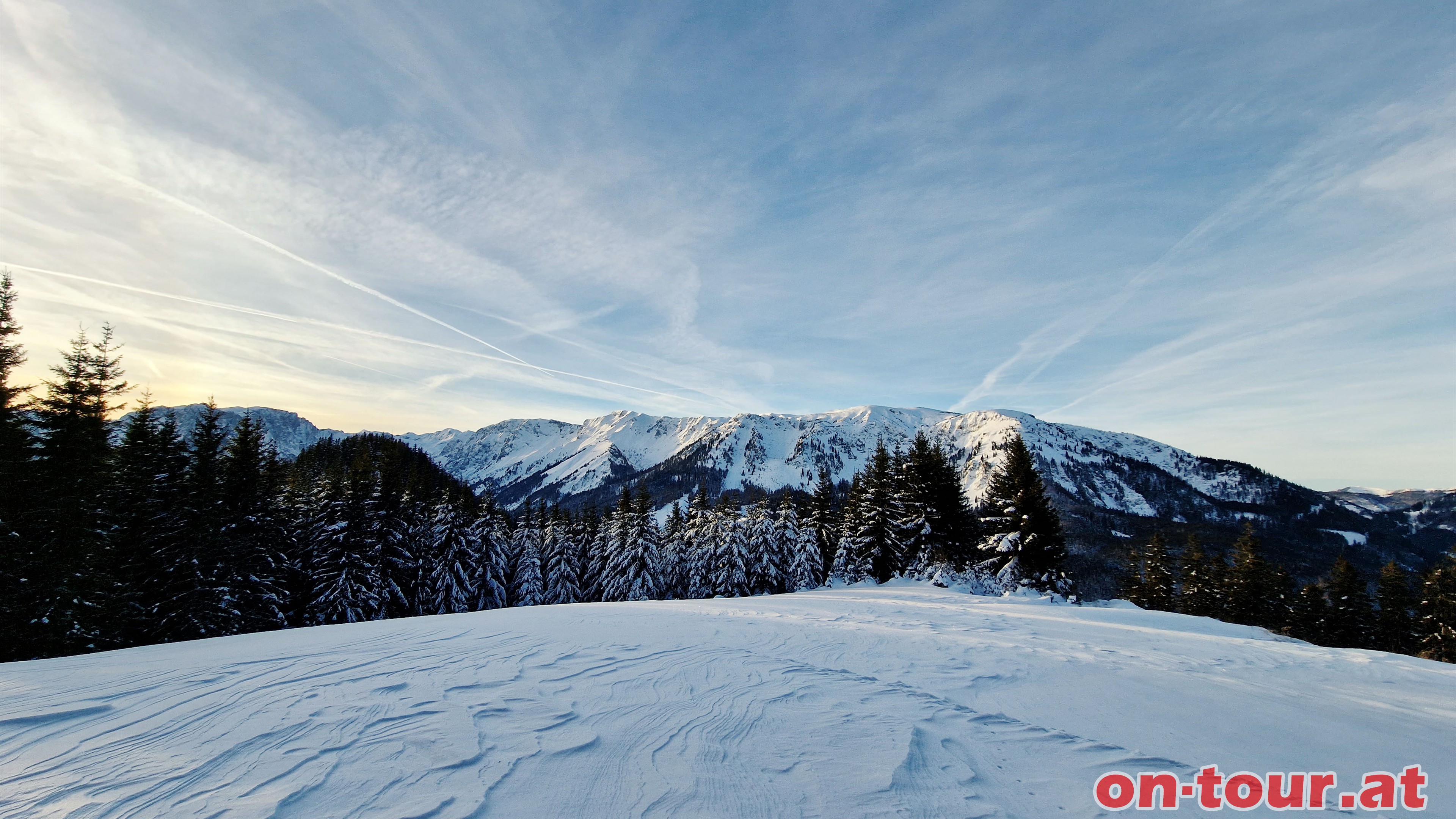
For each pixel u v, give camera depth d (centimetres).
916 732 573
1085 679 828
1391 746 575
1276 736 599
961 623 1457
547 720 567
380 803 381
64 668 766
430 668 776
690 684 726
